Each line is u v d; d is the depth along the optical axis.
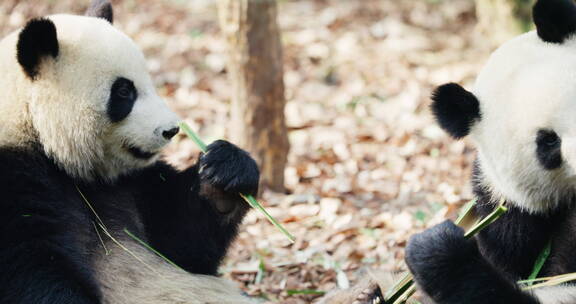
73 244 6.76
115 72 7.12
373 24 18.31
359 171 11.98
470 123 6.63
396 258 9.12
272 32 11.01
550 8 6.35
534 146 6.16
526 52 6.38
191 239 7.82
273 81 11.12
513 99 6.26
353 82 15.21
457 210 9.95
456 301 5.98
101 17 8.03
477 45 16.84
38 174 6.90
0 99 7.02
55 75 6.96
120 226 7.39
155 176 8.02
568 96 5.92
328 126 13.56
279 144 11.27
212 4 19.73
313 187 11.60
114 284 7.05
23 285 6.32
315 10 19.33
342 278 8.72
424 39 17.33
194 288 7.26
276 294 8.72
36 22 6.78
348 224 10.04
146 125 7.20
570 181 6.26
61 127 7.02
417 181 11.41
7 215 6.53
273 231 10.20
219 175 7.32
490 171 6.67
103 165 7.40
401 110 13.86
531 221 6.69
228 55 11.23
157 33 17.88
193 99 14.53
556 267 6.59
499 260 6.83
